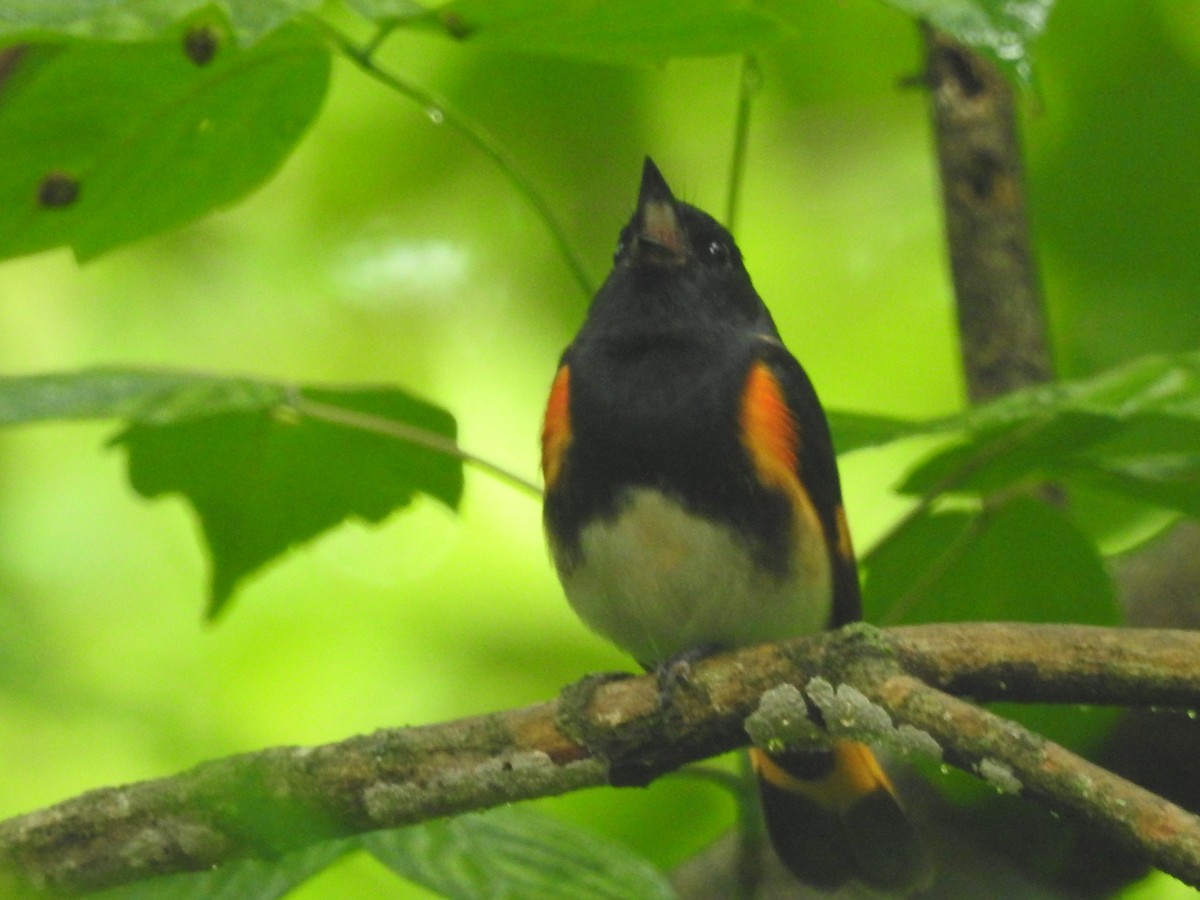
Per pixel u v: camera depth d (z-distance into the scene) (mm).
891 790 7523
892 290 11727
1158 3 10719
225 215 11688
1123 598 8133
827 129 11664
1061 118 10984
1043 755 5070
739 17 5633
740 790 7367
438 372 11805
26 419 5988
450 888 5812
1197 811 7871
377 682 11125
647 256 7566
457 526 11523
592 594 7250
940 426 6227
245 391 6453
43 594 11086
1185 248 10922
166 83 6336
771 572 7023
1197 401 5980
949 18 4738
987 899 7785
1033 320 8703
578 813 9969
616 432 7078
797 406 7270
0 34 4773
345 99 11336
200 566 11297
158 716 10781
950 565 7438
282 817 5883
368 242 11688
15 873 5887
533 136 11375
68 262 11766
